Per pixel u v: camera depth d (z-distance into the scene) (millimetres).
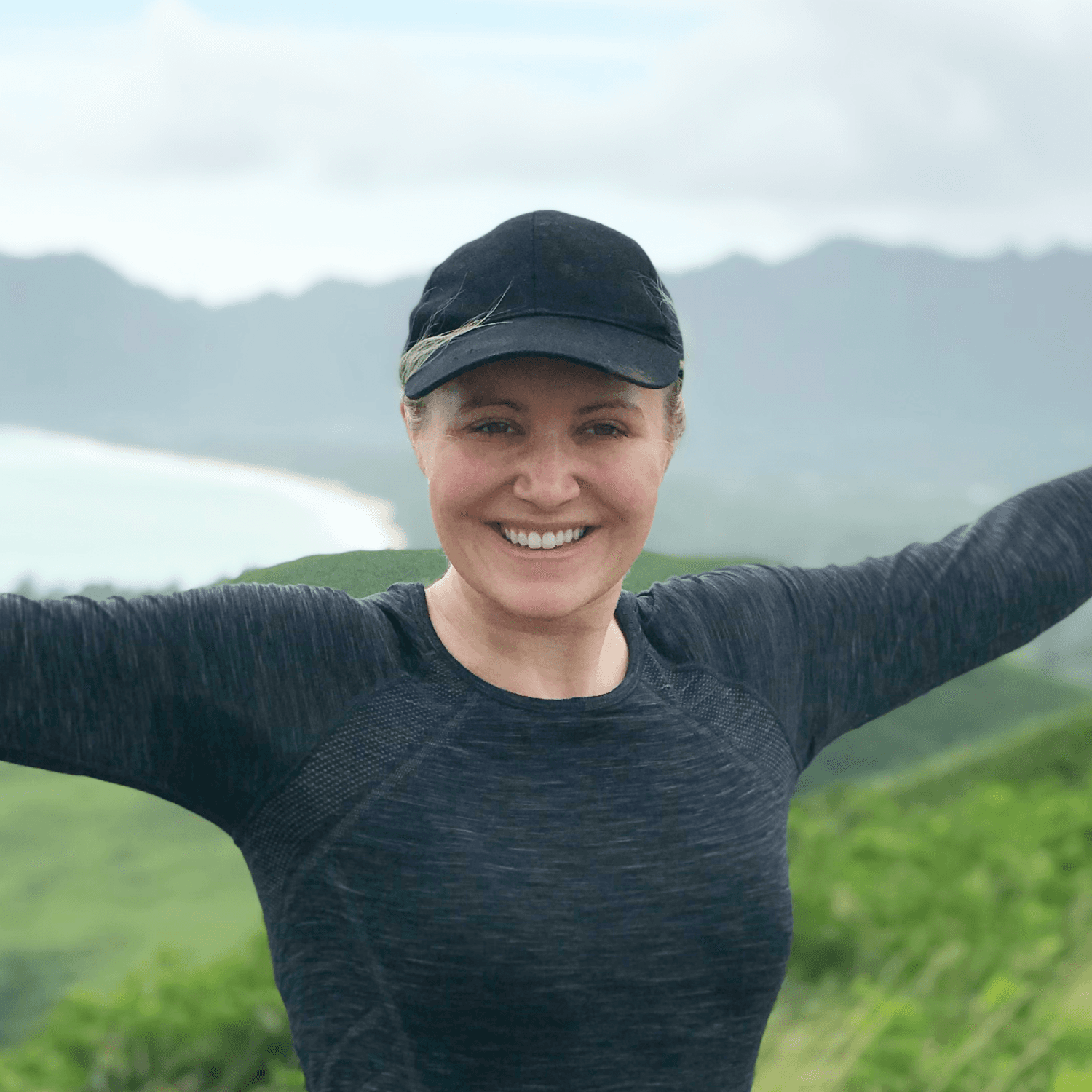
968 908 5000
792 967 4914
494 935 1301
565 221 1359
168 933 14055
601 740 1396
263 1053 4383
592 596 1369
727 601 1587
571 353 1260
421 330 1382
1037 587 1725
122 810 19516
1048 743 8969
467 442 1339
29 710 1250
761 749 1511
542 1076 1341
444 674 1389
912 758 18047
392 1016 1327
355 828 1316
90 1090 4305
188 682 1298
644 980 1350
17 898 15625
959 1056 4020
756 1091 4012
